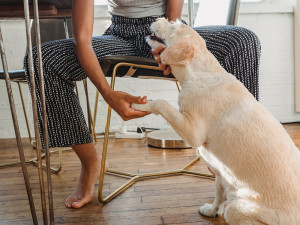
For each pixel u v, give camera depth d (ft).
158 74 4.58
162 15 4.83
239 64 4.10
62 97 3.92
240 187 3.01
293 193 2.73
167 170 5.49
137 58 4.08
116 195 4.39
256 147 2.86
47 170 2.92
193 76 3.40
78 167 5.88
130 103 3.58
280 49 9.53
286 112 9.75
